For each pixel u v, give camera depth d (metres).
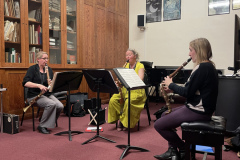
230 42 5.29
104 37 5.49
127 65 3.34
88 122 3.62
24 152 2.31
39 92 3.18
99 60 5.35
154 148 2.46
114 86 2.47
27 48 3.81
